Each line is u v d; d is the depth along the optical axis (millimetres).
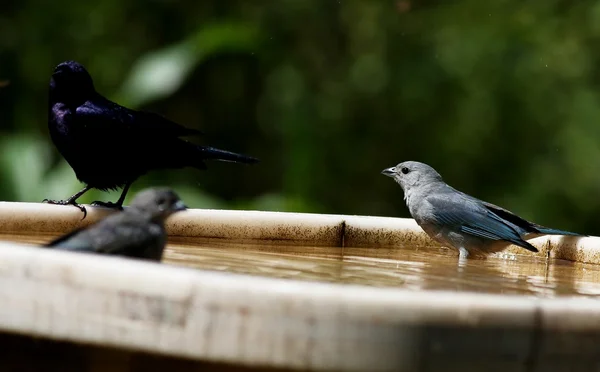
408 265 8734
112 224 6051
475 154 23203
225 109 24406
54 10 23266
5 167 16688
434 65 23516
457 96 23359
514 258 11047
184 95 24312
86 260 4570
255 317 4305
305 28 24156
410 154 23469
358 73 23828
